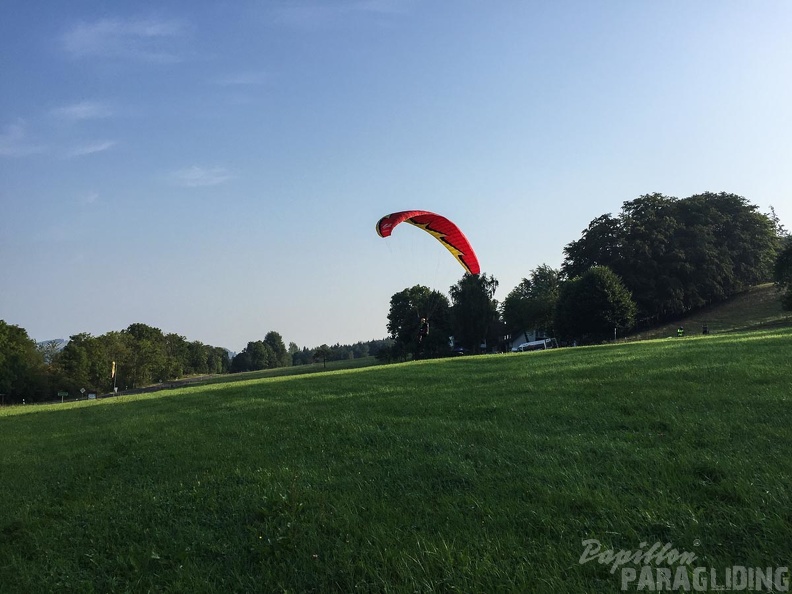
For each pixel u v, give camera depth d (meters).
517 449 9.86
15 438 19.27
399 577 5.65
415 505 7.59
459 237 22.67
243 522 7.75
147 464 12.28
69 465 13.13
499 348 102.38
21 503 10.02
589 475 8.12
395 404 16.56
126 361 124.00
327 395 21.20
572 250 96.69
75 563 6.95
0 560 7.30
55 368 109.06
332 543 6.60
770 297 85.75
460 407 14.90
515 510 7.00
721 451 8.63
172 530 7.80
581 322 73.56
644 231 84.00
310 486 8.88
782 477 7.10
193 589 5.91
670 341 34.84
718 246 87.56
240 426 15.99
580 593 5.04
